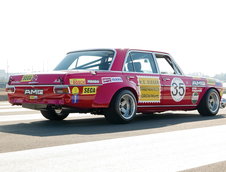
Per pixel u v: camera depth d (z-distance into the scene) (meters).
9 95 5.42
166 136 3.99
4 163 2.65
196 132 4.33
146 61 5.94
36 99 4.97
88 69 5.46
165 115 7.11
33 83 4.98
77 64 5.65
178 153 3.06
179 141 3.66
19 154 2.96
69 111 5.05
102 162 2.71
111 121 5.30
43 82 4.86
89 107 4.95
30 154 2.97
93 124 5.29
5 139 3.74
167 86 6.09
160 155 2.98
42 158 2.82
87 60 5.61
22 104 5.25
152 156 2.93
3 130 4.52
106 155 2.96
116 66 5.37
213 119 6.14
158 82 5.93
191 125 5.12
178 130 4.53
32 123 5.42
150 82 5.79
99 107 5.03
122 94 5.27
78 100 4.80
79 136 3.98
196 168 2.56
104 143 3.51
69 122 5.62
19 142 3.55
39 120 5.92
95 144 3.45
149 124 5.28
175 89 6.23
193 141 3.66
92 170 2.48
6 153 3.00
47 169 2.49
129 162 2.72
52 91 4.77
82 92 4.84
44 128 4.75
